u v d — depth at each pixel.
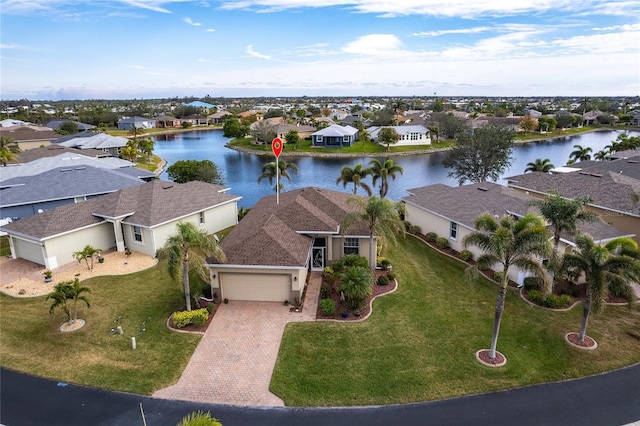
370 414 15.22
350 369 17.66
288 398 16.00
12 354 18.70
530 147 109.44
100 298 24.09
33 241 28.30
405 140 108.19
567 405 15.65
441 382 16.84
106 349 19.11
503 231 16.67
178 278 19.89
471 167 56.81
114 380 16.98
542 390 16.45
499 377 17.16
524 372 17.47
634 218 31.75
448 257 30.75
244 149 103.69
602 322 21.44
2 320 21.61
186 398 16.05
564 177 41.00
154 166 76.69
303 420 14.95
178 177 49.50
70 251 29.36
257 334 20.31
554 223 22.88
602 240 26.73
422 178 72.56
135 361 18.23
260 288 23.45
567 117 146.88
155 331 20.58
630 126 156.62
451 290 25.19
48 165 50.97
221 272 23.20
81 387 16.59
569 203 22.44
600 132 147.38
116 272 27.83
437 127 113.44
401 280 26.48
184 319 20.80
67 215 30.14
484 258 17.80
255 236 24.02
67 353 18.78
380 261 28.06
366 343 19.53
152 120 164.38
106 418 15.05
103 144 79.69
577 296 24.20
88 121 151.50
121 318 21.81
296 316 21.98
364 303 22.48
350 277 21.84
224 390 16.47
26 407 15.52
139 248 31.27
